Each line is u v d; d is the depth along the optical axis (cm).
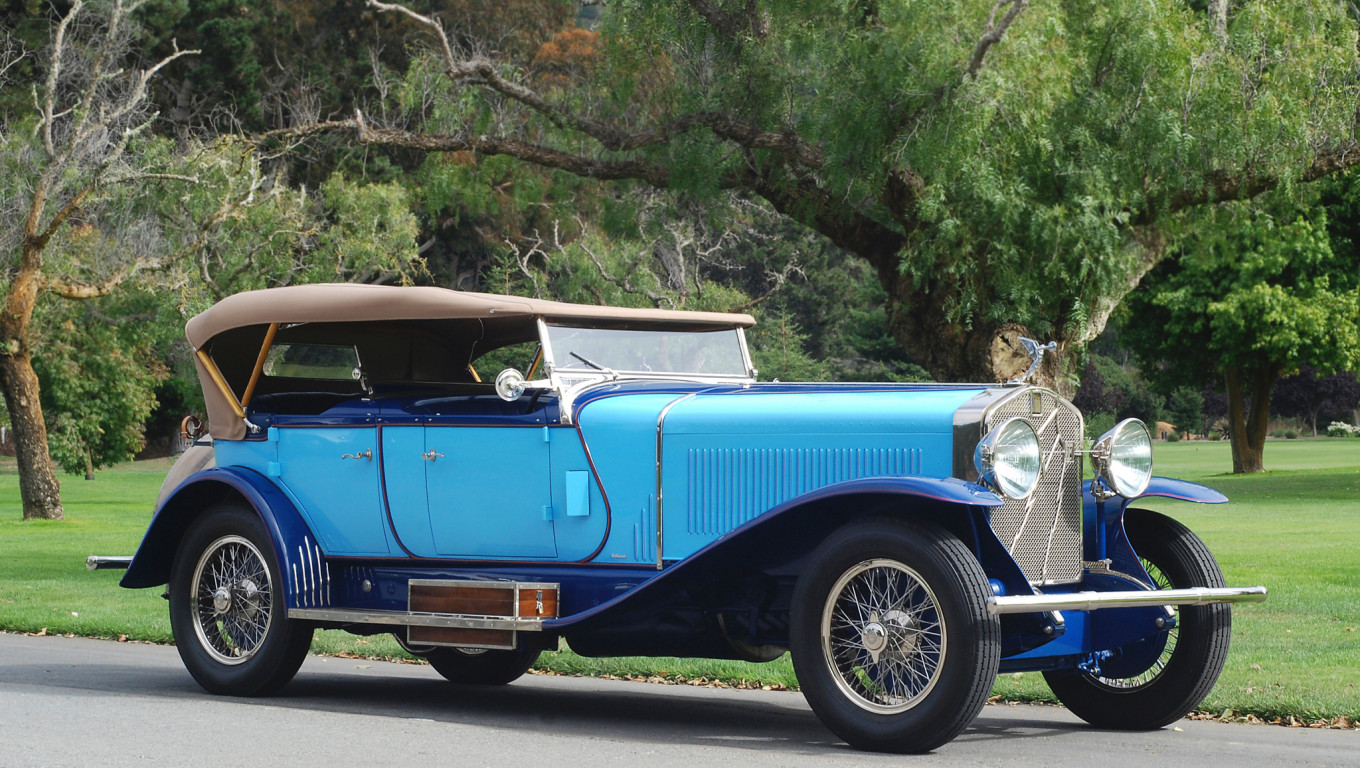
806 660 546
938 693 514
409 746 547
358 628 694
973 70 1362
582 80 1706
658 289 3441
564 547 632
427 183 1838
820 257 6569
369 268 3700
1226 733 611
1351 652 834
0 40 4103
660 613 616
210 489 733
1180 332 3572
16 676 778
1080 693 640
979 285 1506
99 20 3017
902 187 1500
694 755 529
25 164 2527
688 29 1541
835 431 579
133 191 2675
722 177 1630
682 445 609
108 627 1027
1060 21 1451
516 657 759
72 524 2405
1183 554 615
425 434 667
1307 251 3184
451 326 737
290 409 734
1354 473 3484
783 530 574
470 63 1623
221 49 4912
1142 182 1544
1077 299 1488
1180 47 1484
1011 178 1452
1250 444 3806
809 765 507
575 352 667
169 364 4884
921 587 532
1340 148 1677
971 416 553
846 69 1441
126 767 498
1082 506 615
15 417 2498
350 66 5175
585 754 531
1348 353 3253
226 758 516
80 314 3372
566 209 1894
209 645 713
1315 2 1600
